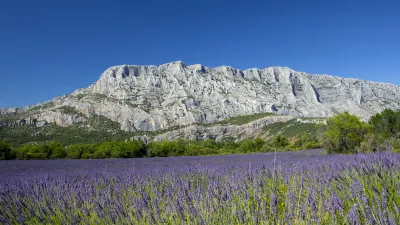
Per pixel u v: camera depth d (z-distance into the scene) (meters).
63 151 51.03
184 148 57.69
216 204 4.00
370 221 2.91
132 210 4.15
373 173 5.08
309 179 5.54
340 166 6.66
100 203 4.71
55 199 5.37
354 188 3.74
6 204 5.30
